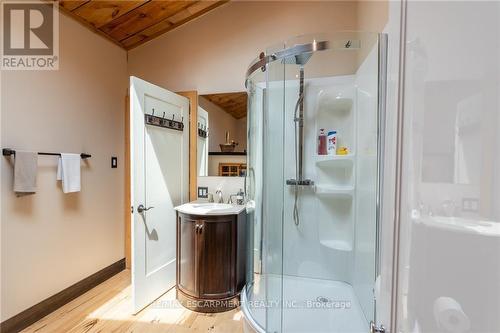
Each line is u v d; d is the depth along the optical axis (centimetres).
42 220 200
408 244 51
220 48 265
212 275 207
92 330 182
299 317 181
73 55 226
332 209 226
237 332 182
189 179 270
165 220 236
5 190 176
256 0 253
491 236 39
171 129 243
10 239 179
